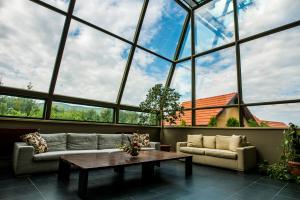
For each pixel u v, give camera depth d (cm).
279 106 469
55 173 361
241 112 529
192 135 577
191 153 525
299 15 450
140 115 634
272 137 454
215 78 613
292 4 461
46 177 331
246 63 539
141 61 629
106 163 275
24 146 338
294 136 383
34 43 430
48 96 465
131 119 641
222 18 600
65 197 243
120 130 596
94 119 555
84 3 473
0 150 372
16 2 396
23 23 410
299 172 348
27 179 315
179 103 629
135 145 354
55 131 465
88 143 465
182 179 349
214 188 299
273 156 447
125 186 299
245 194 276
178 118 634
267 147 460
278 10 482
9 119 398
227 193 278
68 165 321
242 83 542
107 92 579
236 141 461
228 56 582
